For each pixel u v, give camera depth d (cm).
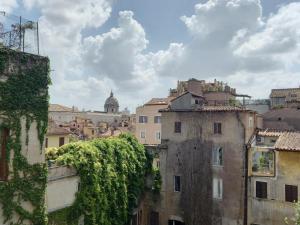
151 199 3866
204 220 3584
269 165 3325
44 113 1961
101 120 13225
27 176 1864
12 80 1803
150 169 3834
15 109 1812
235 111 3453
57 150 2830
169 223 3781
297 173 3131
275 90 6544
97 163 2858
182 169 3728
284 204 3189
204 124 3638
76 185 2717
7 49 1780
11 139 1797
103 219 2933
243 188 3394
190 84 5497
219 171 3531
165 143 3841
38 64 1936
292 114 4975
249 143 3403
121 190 3225
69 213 2636
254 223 3341
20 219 1831
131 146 3516
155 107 7269
